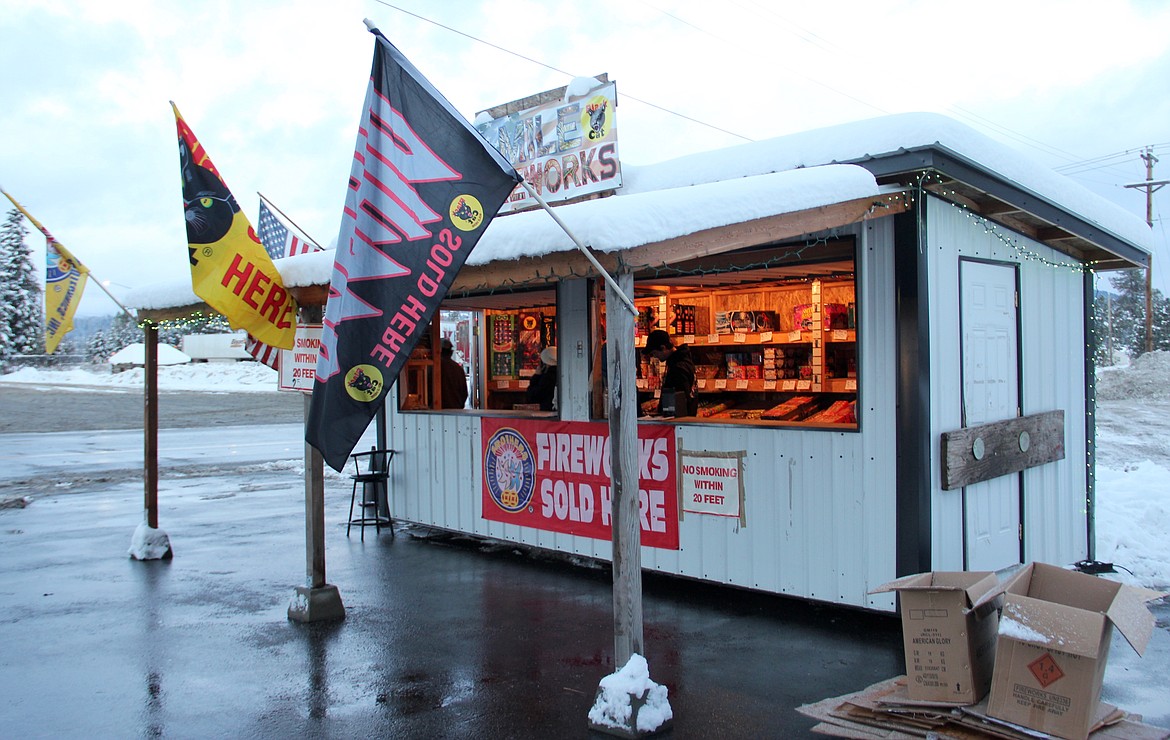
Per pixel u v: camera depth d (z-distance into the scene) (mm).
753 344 8336
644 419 6859
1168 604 6145
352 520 9898
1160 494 9266
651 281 7625
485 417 8094
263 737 4184
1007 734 3627
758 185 4738
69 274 7449
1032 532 6387
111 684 4910
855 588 5602
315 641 5625
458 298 8789
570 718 4328
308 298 6020
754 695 4543
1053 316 6785
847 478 5641
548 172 7559
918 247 5383
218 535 9250
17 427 23688
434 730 4223
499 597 6625
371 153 4281
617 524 4207
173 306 7512
